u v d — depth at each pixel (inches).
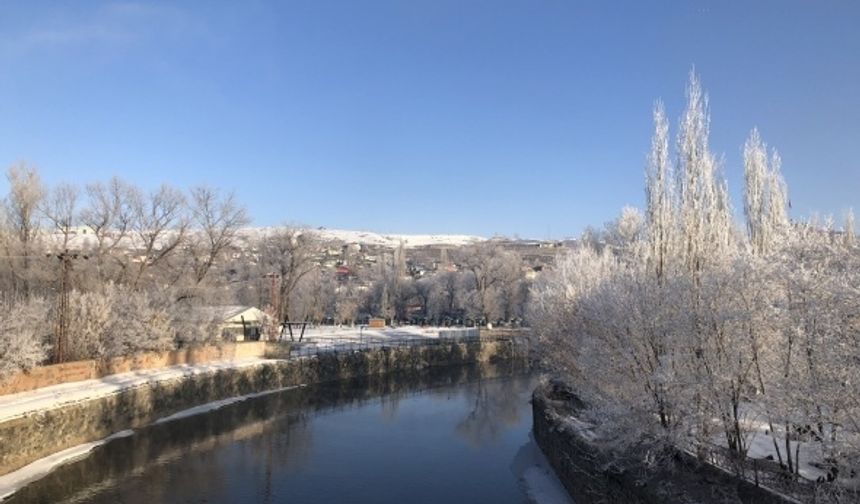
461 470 1357.0
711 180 983.6
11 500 1053.2
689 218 979.3
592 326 1157.1
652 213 1047.6
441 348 3307.1
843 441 592.7
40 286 2285.9
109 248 2447.1
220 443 1553.9
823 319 639.8
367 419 1921.8
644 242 1203.9
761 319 758.5
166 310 2166.6
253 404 2071.9
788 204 1205.7
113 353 1808.6
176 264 2632.9
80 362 1635.1
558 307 1728.6
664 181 1041.5
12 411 1214.3
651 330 879.7
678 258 991.6
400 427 1808.6
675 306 859.4
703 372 804.0
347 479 1282.0
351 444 1590.8
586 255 2126.0
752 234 1207.6
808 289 683.4
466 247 5231.3
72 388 1515.7
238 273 4079.7
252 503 1122.7
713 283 812.0
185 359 2126.0
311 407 2100.1
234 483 1234.0
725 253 908.0
